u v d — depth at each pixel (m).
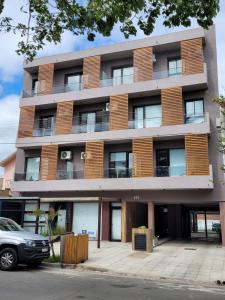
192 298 8.18
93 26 7.24
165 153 22.84
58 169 25.36
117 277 10.93
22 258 11.26
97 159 23.31
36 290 8.34
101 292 8.38
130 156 23.69
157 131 22.14
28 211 19.59
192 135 21.30
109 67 25.73
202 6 6.71
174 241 22.61
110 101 23.92
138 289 9.00
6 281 9.40
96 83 24.88
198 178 20.53
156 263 13.32
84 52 25.78
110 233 22.69
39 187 24.31
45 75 26.75
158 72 23.77
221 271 11.79
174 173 21.73
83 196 23.72
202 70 22.05
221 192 20.64
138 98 24.22
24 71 28.34
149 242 16.58
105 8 6.57
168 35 23.44
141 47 24.11
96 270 12.01
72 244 12.78
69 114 25.03
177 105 22.09
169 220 26.22
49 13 7.51
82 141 24.00
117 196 22.81
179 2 6.64
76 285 9.16
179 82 22.36
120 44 24.73
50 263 12.55
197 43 22.59
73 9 7.20
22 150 26.67
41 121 27.03
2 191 27.28
